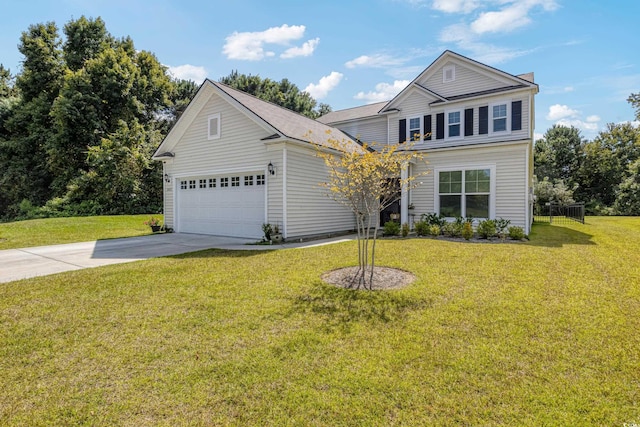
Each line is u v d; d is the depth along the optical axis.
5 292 5.28
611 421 2.30
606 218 24.30
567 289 5.14
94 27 27.30
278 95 35.72
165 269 6.79
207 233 13.47
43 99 25.48
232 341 3.54
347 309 4.42
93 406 2.54
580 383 2.72
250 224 12.09
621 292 4.97
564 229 14.49
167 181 14.67
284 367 3.02
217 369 3.01
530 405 2.47
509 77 12.87
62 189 23.61
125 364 3.12
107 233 14.05
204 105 13.13
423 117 14.67
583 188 35.19
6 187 25.50
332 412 2.44
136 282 5.82
